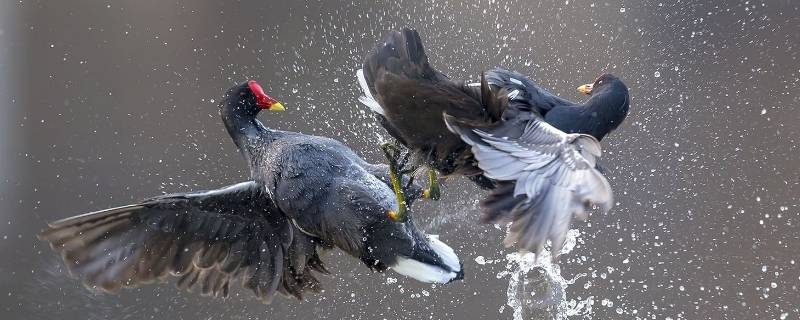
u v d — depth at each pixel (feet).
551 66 43.16
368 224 25.66
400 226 25.63
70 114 44.55
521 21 44.06
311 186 26.07
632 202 38.37
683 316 34.27
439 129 21.95
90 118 44.14
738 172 39.14
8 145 42.93
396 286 35.63
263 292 28.25
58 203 40.50
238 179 40.98
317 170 26.17
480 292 35.09
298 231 27.71
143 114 44.04
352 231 25.80
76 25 48.39
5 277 37.14
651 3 44.93
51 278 37.14
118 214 26.61
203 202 26.89
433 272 25.80
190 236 27.50
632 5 44.80
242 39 45.83
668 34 44.19
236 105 27.76
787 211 37.06
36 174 41.98
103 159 42.19
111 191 40.75
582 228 37.37
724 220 37.37
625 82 42.83
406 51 21.97
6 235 39.09
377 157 40.09
